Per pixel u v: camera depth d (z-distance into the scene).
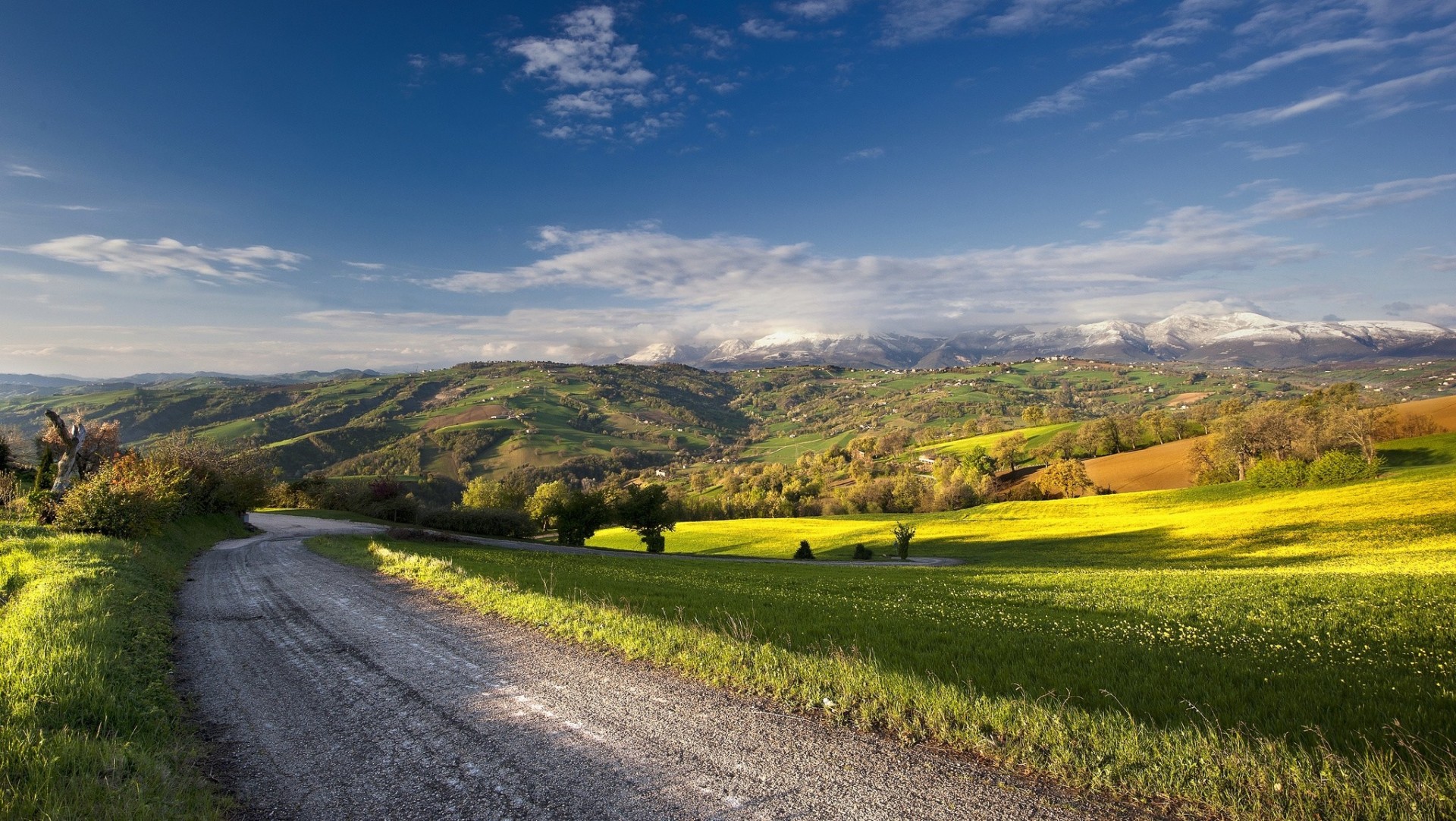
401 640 10.83
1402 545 35.41
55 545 19.95
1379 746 5.42
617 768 5.55
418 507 79.69
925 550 64.69
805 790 5.05
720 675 8.11
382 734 6.56
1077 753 5.39
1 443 56.88
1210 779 4.83
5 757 5.17
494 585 15.15
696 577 26.59
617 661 9.11
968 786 5.05
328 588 17.39
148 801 4.88
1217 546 45.84
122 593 13.80
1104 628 11.86
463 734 6.48
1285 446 74.62
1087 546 55.03
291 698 7.90
